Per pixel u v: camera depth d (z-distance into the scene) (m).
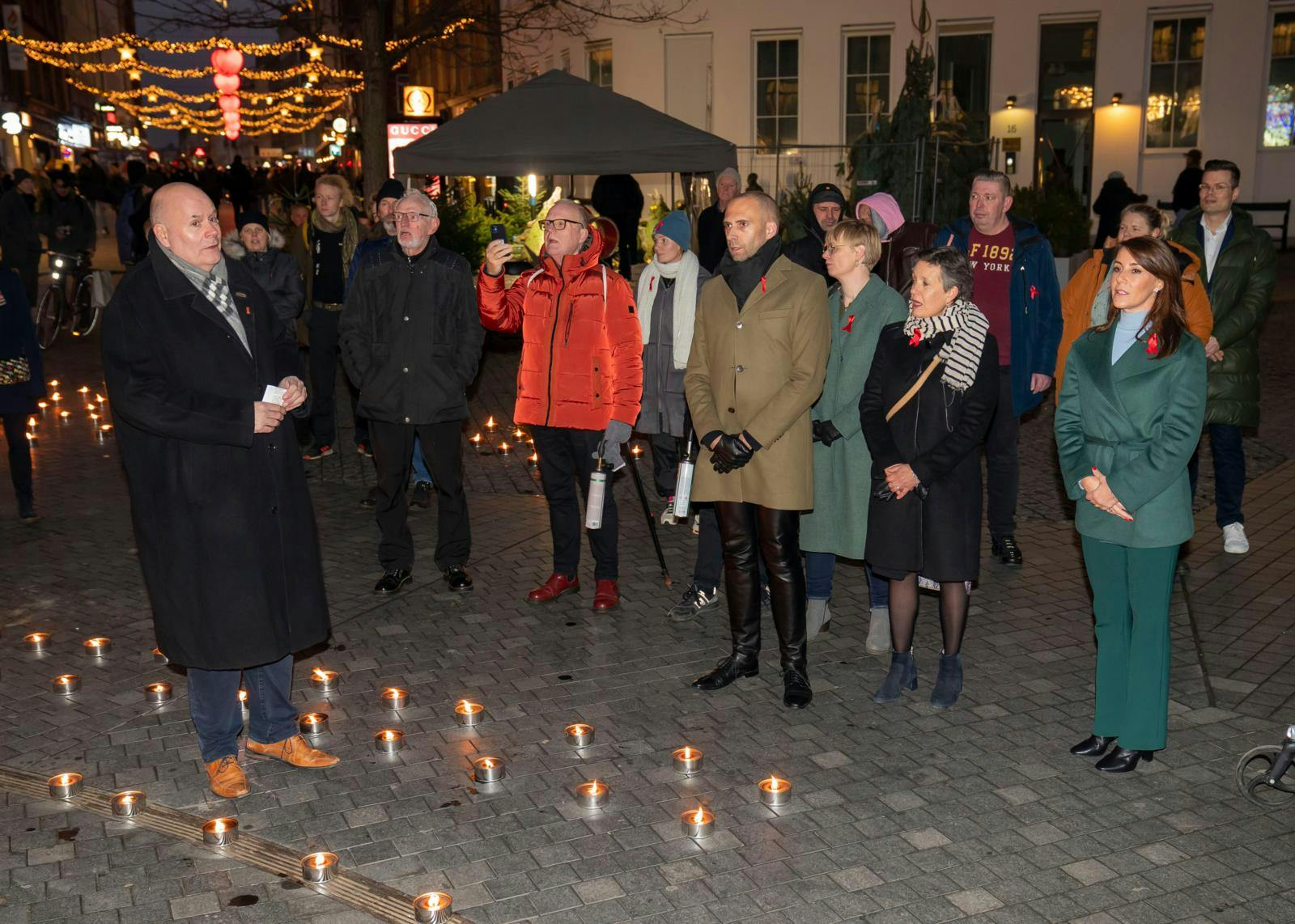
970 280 4.52
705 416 4.81
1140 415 3.91
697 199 14.43
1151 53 22.80
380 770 4.27
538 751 4.42
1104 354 4.00
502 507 8.09
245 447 3.85
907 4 23.05
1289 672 5.04
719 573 5.89
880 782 4.14
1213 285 6.29
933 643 5.52
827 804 3.98
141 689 5.05
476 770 4.14
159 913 3.38
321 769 4.29
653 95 24.44
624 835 3.80
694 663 5.31
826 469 5.11
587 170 10.73
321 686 5.00
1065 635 5.57
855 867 3.59
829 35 23.47
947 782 4.14
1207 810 3.91
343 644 5.56
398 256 6.05
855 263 4.94
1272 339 14.35
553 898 3.45
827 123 23.78
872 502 4.65
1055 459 9.05
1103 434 4.00
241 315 3.93
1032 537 7.18
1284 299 17.30
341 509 8.09
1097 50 22.83
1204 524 7.25
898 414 4.57
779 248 4.80
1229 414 6.46
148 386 3.74
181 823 3.90
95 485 8.68
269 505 3.96
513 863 3.64
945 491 4.54
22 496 7.61
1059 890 3.45
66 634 5.71
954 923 3.30
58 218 15.73
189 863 3.65
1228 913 3.33
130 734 4.61
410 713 4.78
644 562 6.81
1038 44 22.91
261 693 4.25
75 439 10.27
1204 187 6.23
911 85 14.63
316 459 9.60
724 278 4.84
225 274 3.93
